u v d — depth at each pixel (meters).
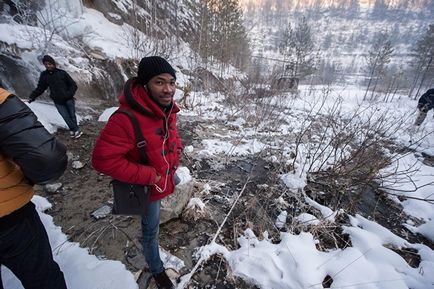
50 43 5.97
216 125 6.29
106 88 6.91
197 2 16.33
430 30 22.55
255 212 2.92
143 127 1.29
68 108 4.30
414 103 14.08
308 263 2.14
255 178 3.72
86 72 6.49
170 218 2.58
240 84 9.09
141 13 11.20
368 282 2.03
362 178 3.43
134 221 2.58
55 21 6.83
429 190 3.77
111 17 9.91
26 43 5.61
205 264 2.18
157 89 1.28
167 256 2.17
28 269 1.14
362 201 3.39
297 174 3.61
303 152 4.35
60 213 2.68
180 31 13.59
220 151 4.58
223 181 3.61
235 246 2.40
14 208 1.02
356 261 2.22
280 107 7.59
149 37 9.48
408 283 2.07
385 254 2.34
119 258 2.14
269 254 2.19
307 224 2.69
